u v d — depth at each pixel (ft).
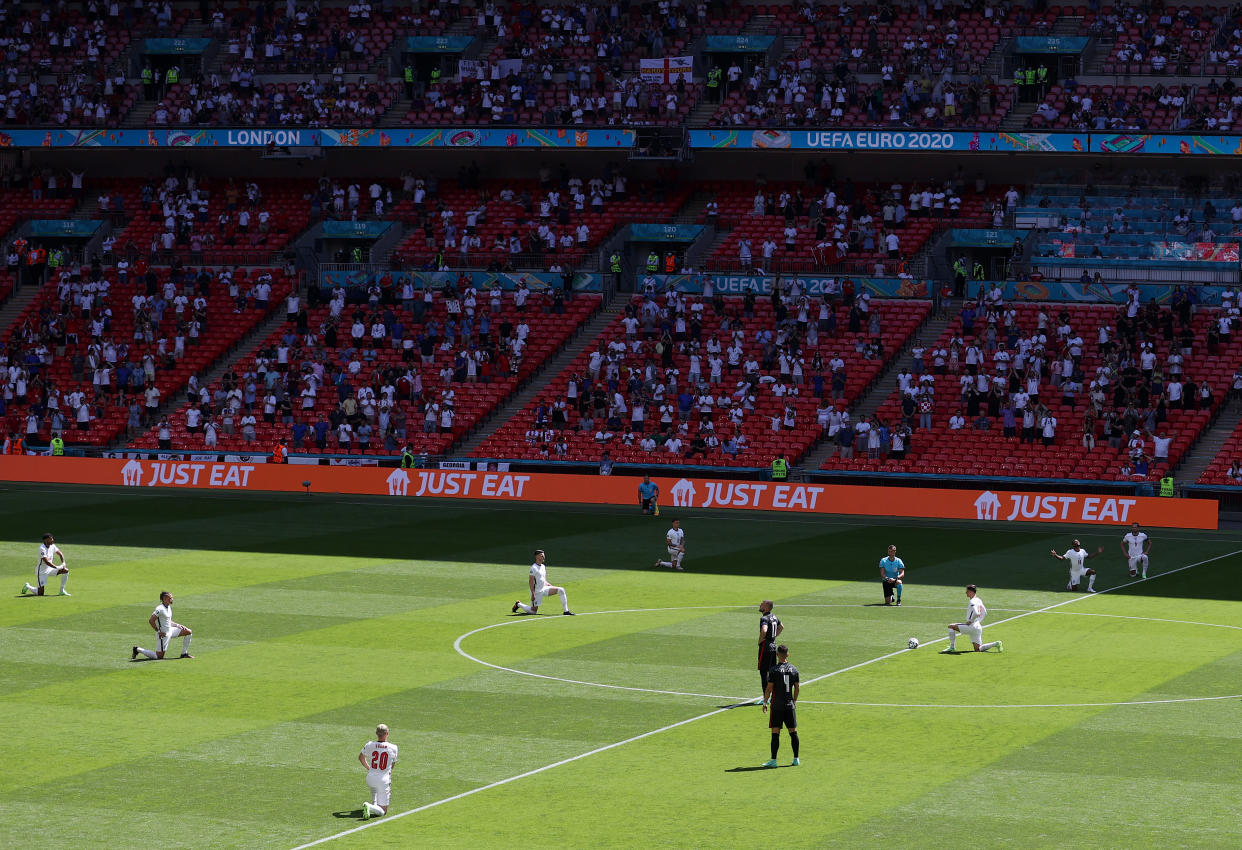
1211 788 265.75
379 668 358.84
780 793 262.06
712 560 528.63
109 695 330.54
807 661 370.73
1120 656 377.71
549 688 340.18
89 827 242.78
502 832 241.14
